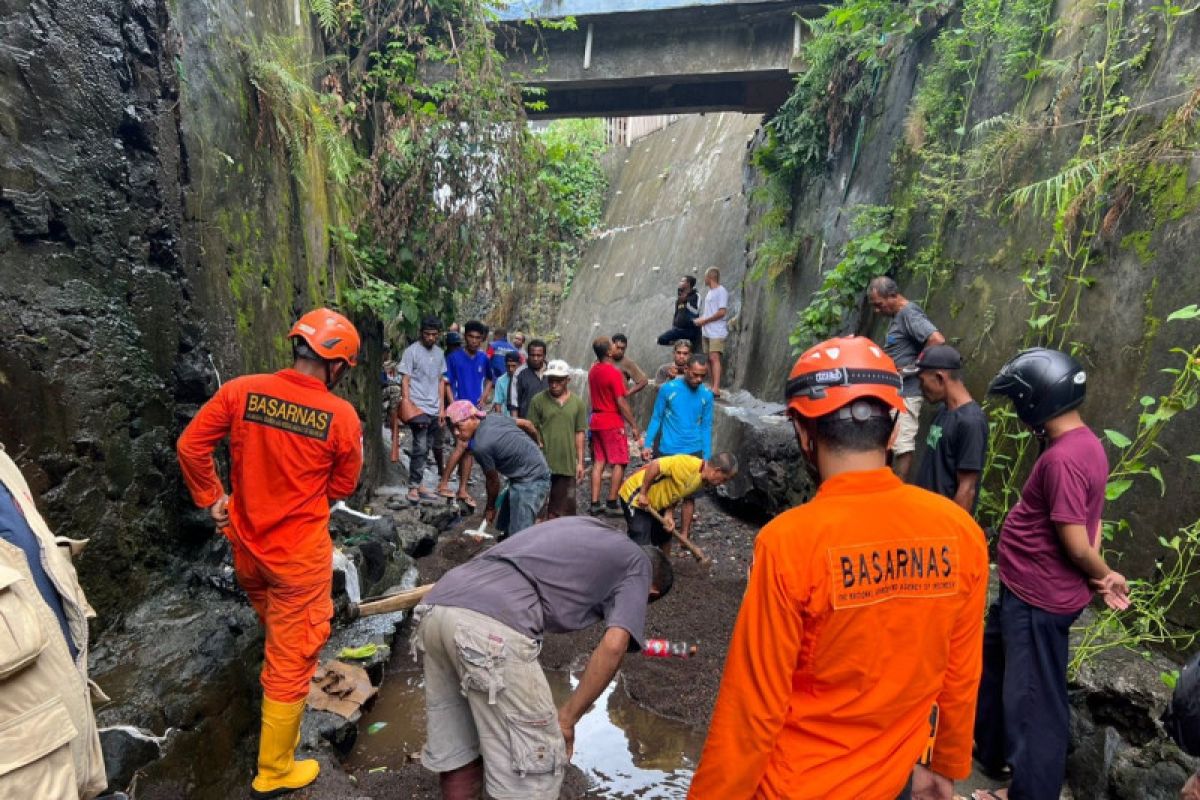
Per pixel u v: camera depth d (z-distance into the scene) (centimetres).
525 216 727
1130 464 310
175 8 364
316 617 285
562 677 408
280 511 276
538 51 873
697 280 1256
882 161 701
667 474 505
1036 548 253
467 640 216
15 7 270
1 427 259
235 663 310
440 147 683
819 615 142
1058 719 252
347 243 627
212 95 401
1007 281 461
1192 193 323
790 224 931
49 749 140
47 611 146
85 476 298
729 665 150
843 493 148
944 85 593
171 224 355
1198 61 334
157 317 349
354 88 645
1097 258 378
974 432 323
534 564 231
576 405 600
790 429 694
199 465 286
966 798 286
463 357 787
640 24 843
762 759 145
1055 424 250
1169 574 302
